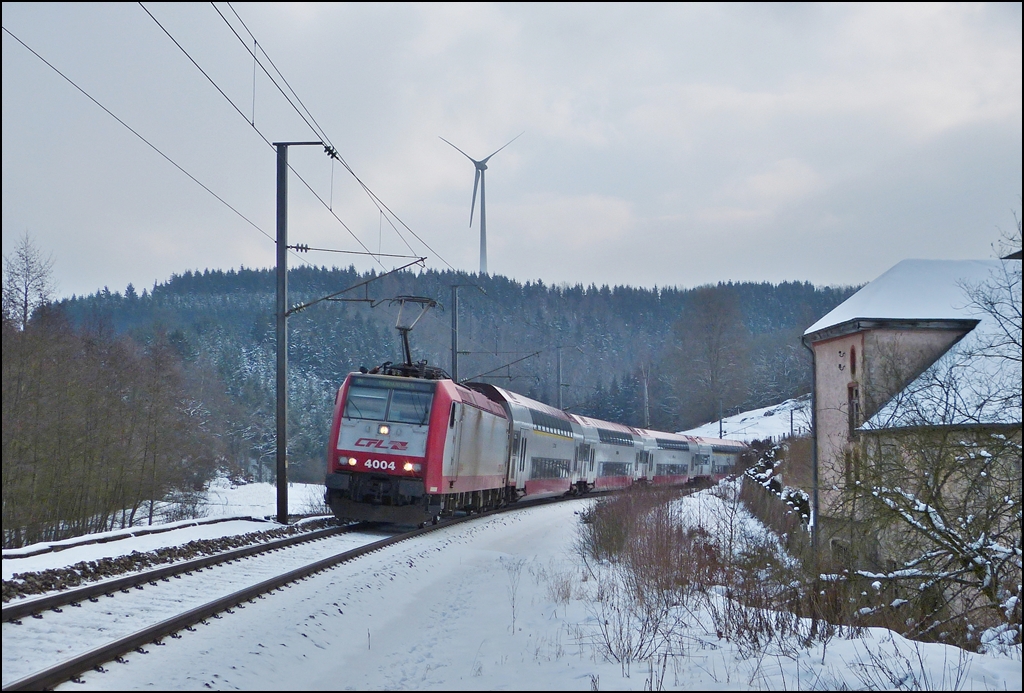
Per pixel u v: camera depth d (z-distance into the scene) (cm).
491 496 3127
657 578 1466
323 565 1505
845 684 807
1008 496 1658
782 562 1670
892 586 1616
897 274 2948
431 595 1412
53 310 2958
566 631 1095
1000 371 2261
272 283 15400
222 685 766
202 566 1416
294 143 2380
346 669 889
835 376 3042
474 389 3127
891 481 1752
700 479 6594
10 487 2744
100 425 3425
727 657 950
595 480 4778
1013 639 1258
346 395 2325
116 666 794
